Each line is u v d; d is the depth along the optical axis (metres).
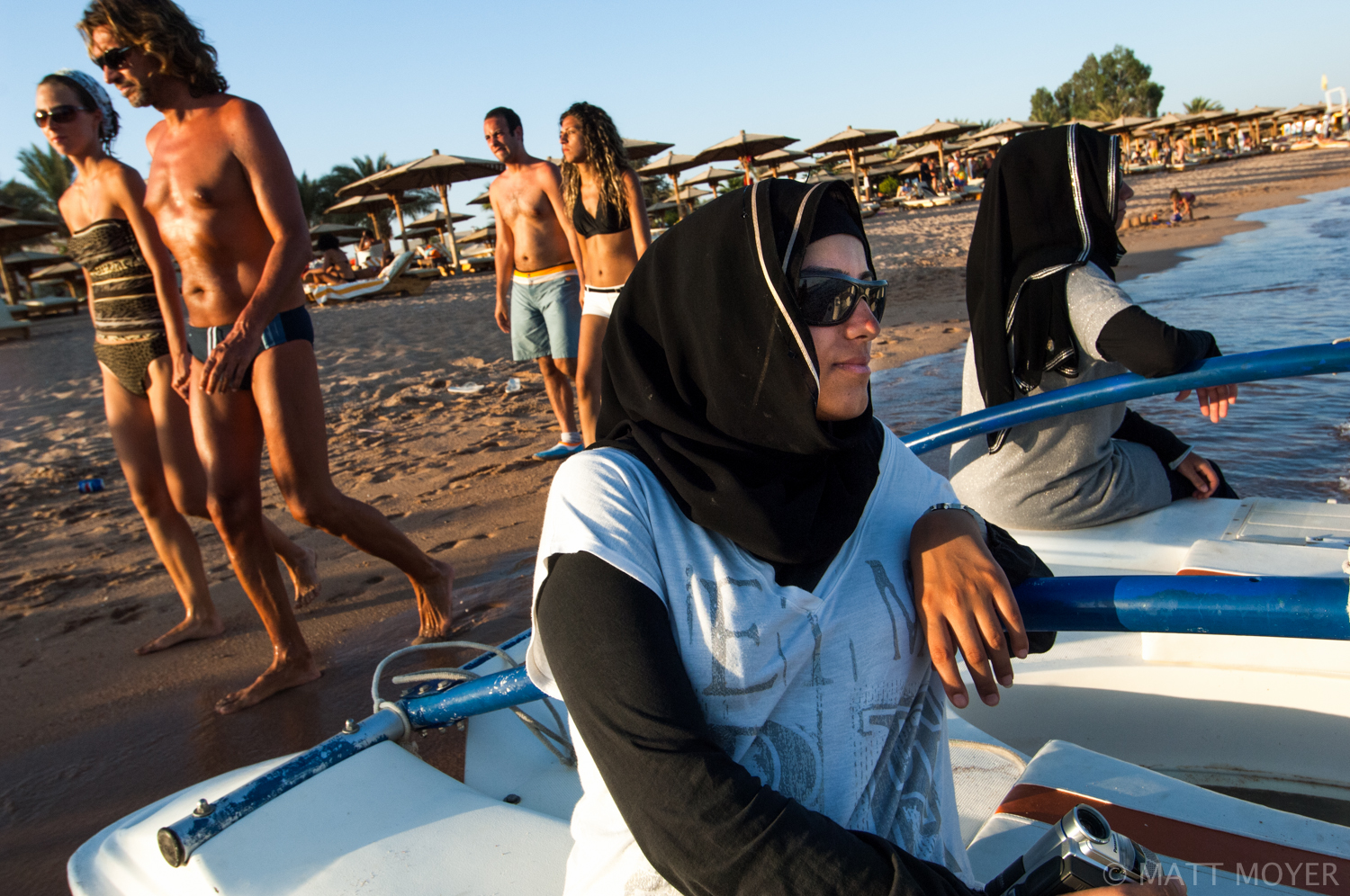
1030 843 1.32
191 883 1.27
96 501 6.27
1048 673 1.97
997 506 2.55
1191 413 5.17
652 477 1.07
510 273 6.10
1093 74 92.88
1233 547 2.11
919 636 1.15
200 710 3.18
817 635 1.05
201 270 3.01
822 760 1.04
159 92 2.96
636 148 35.28
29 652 3.87
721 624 1.00
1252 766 1.83
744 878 0.87
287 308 2.99
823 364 1.06
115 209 3.36
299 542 4.95
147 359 3.45
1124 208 2.42
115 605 4.33
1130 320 2.19
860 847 0.89
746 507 1.00
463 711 1.54
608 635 0.94
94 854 1.41
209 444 3.02
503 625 3.54
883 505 1.19
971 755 1.75
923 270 15.95
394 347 12.79
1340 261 10.53
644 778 0.90
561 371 5.90
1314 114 69.56
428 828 1.36
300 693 3.20
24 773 2.89
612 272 5.05
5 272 35.88
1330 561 1.95
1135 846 0.96
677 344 1.09
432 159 30.05
